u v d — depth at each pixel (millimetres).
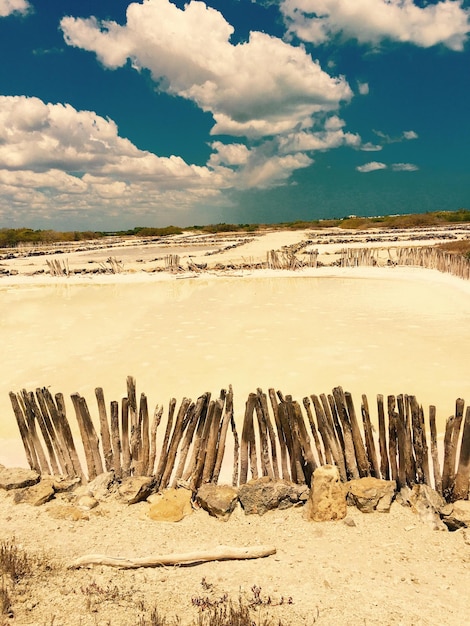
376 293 21750
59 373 12188
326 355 12711
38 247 59906
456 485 5828
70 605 4023
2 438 8703
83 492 6410
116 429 6648
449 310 17594
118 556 4965
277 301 20938
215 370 11891
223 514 5871
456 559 4918
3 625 3666
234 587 4426
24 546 5090
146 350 13961
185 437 6562
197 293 23891
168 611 4004
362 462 6270
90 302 22531
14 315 19969
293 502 6125
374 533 5453
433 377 10695
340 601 4188
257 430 8797
